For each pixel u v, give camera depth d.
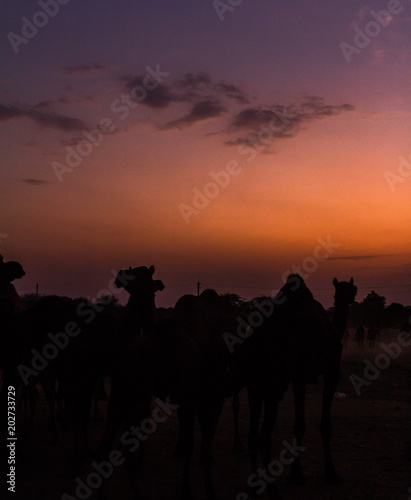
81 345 7.47
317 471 8.05
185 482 6.51
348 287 8.30
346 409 14.76
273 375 6.61
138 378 6.06
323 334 7.26
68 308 8.41
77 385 7.52
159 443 9.85
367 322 94.00
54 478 7.49
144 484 7.24
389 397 18.30
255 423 6.87
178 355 6.33
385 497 6.84
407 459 8.80
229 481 7.47
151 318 7.02
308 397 17.47
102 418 11.85
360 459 8.83
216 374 6.73
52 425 9.61
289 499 6.73
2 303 8.87
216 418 6.68
